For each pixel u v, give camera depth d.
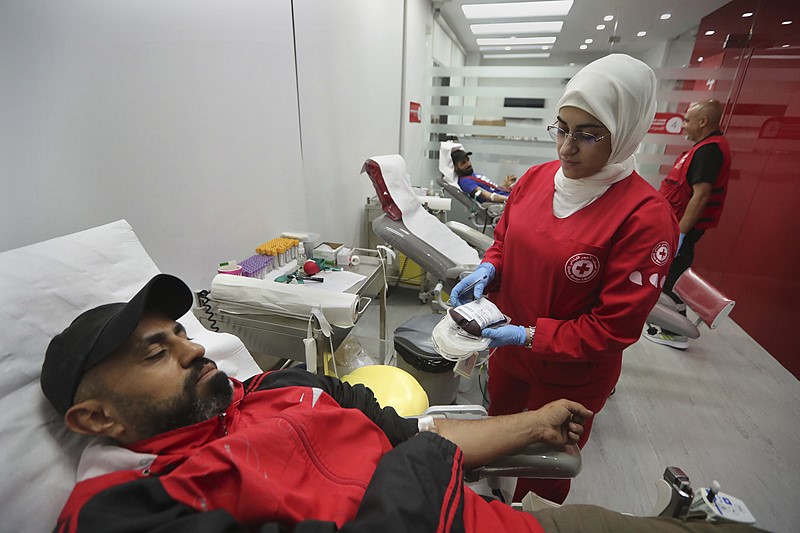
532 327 0.99
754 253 2.54
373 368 1.33
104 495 0.47
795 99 2.25
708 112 2.17
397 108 3.30
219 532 0.44
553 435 0.78
